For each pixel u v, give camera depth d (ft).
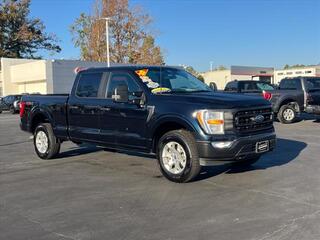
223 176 25.11
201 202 20.16
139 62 208.95
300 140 39.47
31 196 22.26
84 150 36.86
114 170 28.17
